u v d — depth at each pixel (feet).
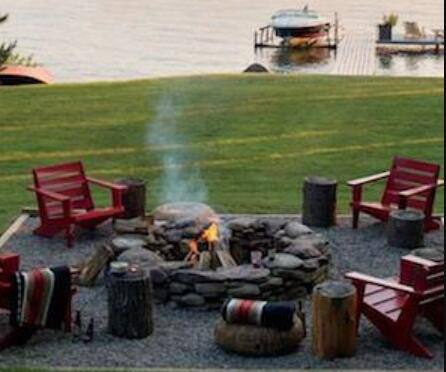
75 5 234.79
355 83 73.10
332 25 200.44
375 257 36.58
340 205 44.91
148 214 41.47
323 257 33.37
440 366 27.04
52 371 26.11
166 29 203.62
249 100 67.46
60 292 28.81
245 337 27.45
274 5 235.40
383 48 175.32
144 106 66.39
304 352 27.99
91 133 59.77
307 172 51.72
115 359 27.37
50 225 38.65
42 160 54.19
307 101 67.05
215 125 61.31
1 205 44.91
